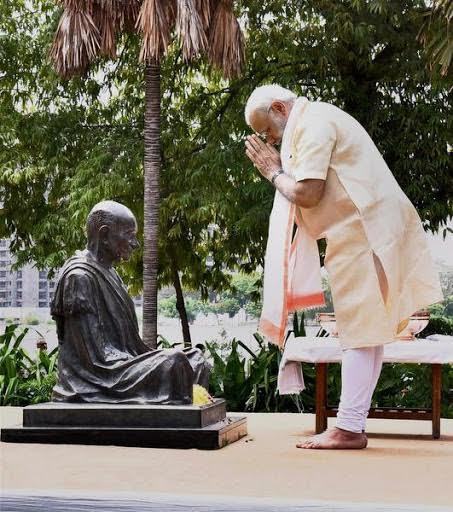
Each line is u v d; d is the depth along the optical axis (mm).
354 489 3465
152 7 9898
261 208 12703
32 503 3303
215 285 16281
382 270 4586
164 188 14273
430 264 4703
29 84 14820
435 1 9273
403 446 4719
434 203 13055
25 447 4457
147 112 10938
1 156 14641
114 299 4871
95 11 10398
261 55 13555
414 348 5023
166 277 15875
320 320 5449
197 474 3760
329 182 4598
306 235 4801
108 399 4676
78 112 14516
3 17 14734
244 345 8992
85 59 10516
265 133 4879
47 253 14758
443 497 3311
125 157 13680
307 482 3604
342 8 12602
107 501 3240
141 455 4230
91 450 4375
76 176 13445
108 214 4895
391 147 13297
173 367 4625
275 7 13414
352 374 4562
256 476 3725
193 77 15266
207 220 14312
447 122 12734
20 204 15250
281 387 5242
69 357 4793
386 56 13555
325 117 4629
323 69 13203
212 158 13211
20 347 9602
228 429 4672
